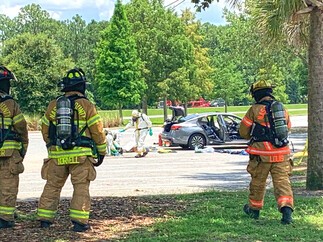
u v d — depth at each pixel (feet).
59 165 24.79
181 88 166.09
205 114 81.87
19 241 22.85
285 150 26.00
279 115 25.66
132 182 46.93
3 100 25.05
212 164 61.52
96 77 177.58
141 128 70.79
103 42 170.09
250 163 26.55
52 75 162.50
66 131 23.82
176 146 83.82
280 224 25.94
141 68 169.07
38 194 40.11
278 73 124.26
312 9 35.86
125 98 168.35
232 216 27.66
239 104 285.02
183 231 24.43
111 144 72.33
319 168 36.63
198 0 35.47
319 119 36.45
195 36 178.09
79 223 24.39
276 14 40.52
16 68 159.43
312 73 36.29
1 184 25.18
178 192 38.45
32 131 134.82
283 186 26.02
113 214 28.40
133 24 170.50
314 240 23.04
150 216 27.96
